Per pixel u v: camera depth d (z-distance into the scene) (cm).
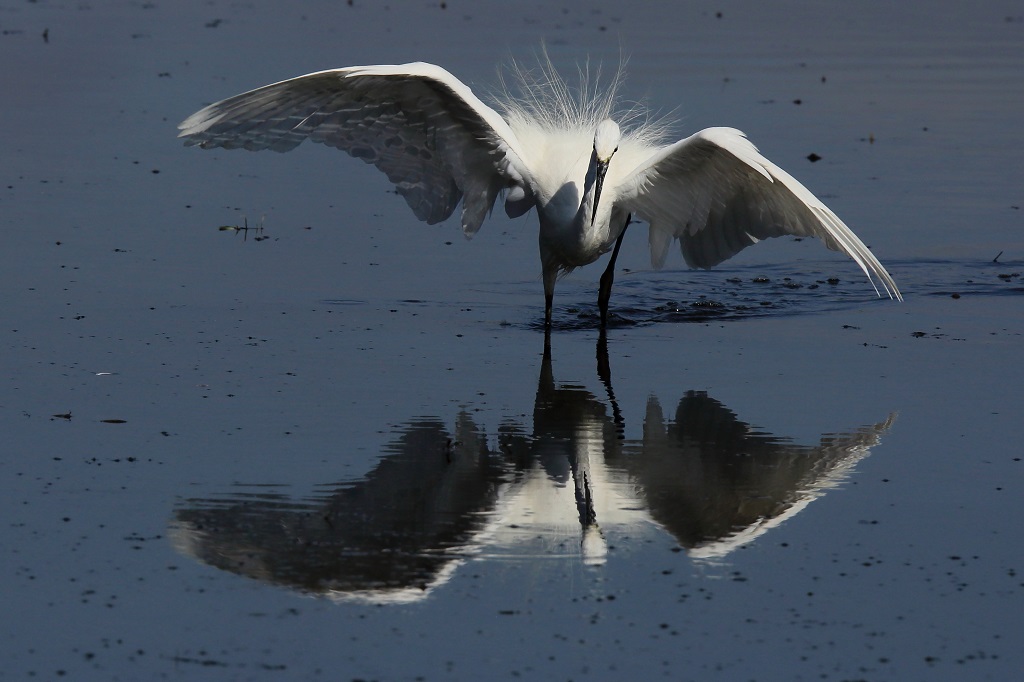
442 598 827
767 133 2291
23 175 2008
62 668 743
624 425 1130
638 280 1678
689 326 1477
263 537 904
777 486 998
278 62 2717
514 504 967
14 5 3647
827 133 2316
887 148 2236
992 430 1107
